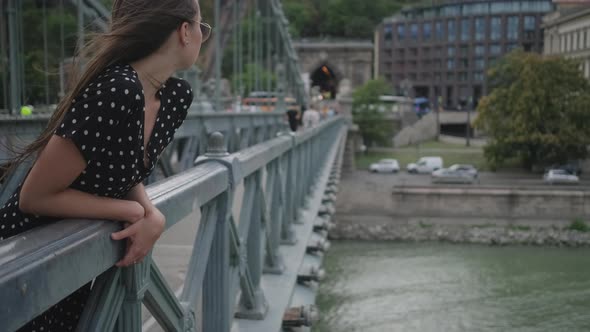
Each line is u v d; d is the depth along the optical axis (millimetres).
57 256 1232
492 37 93188
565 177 41469
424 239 35344
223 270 2830
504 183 42250
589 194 36781
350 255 30078
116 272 1604
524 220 37000
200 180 2316
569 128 45344
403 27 102562
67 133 1447
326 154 17281
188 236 5441
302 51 82562
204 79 18906
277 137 5602
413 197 37438
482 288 21453
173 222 1988
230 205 2857
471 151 58406
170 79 1848
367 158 56594
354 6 105625
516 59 47312
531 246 34031
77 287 1326
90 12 8148
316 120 17844
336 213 37719
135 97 1499
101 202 1534
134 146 1562
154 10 1627
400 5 111125
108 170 1554
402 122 70500
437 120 69812
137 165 1651
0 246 1176
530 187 37375
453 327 16344
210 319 2840
